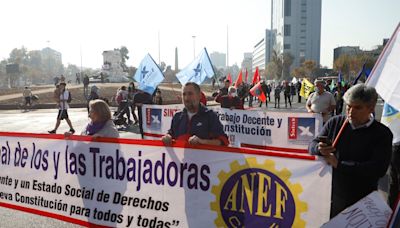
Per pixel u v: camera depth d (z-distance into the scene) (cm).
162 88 4659
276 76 10594
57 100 1399
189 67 1173
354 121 304
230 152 335
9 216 518
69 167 424
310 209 306
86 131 438
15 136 456
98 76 6359
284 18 14850
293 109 2531
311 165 304
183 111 406
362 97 293
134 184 385
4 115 2311
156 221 374
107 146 397
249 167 328
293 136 713
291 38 14912
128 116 1695
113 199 397
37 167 445
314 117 694
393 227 270
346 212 287
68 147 422
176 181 363
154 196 375
